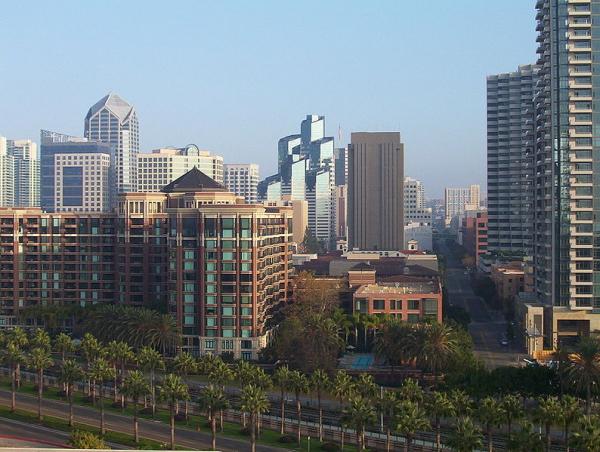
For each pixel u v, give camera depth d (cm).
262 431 19200
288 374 18812
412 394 17138
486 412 15562
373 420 16388
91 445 16250
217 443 18312
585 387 18638
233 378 19950
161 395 17738
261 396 17350
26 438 18662
